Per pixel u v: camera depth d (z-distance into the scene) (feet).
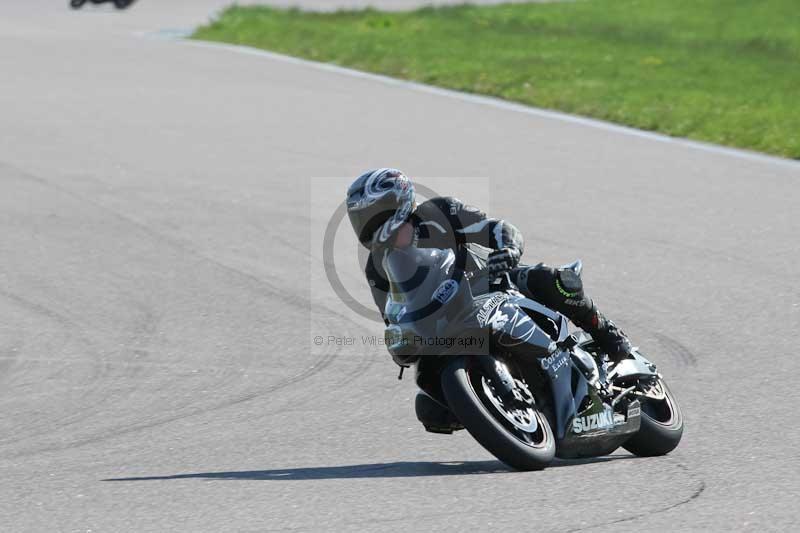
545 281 73.41
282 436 81.76
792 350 98.99
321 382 94.53
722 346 100.48
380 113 220.43
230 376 96.89
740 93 237.86
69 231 143.95
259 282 123.44
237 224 146.30
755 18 387.75
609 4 430.61
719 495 65.82
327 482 70.28
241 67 278.26
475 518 62.18
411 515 63.05
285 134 201.16
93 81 257.96
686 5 423.23
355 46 303.89
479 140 195.42
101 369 99.25
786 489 66.64
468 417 68.54
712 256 128.67
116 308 115.65
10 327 110.42
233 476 72.54
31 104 231.09
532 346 71.05
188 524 63.05
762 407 84.89
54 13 412.36
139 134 202.69
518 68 267.18
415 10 403.34
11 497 69.67
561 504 64.44
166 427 84.84
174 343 105.50
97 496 69.10
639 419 75.72
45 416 88.48
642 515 62.28
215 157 184.24
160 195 161.27
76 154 187.62
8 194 162.61
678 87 244.42
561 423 72.54
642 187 162.09
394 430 82.48
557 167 175.22
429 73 262.06
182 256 133.08
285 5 437.58
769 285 118.01
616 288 117.50
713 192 158.92
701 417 83.20
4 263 131.03
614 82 250.16
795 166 175.52
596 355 76.95
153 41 328.49
